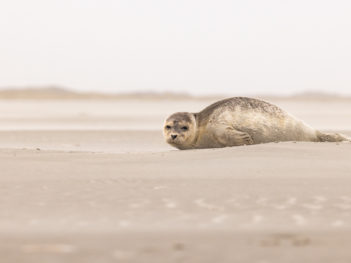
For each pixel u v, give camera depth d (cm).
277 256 2028
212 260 1969
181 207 3038
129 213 2891
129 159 4994
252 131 6394
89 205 3094
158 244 2228
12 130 11381
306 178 3981
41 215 2841
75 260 1969
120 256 2028
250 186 3669
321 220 2714
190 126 6425
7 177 4044
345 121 15750
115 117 18012
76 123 14700
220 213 2888
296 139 6544
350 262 1945
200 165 4553
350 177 4022
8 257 2022
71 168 4459
